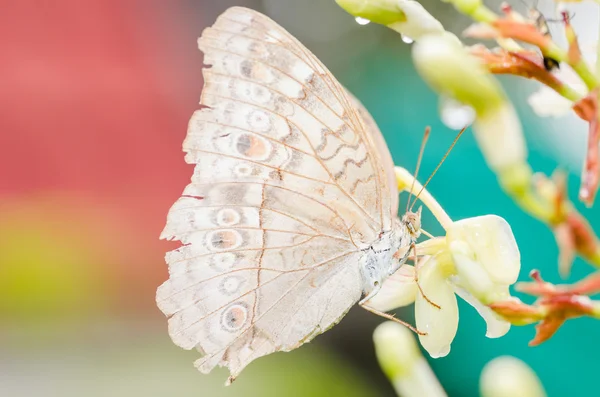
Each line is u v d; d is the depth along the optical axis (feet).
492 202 0.91
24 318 1.42
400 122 1.18
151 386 1.19
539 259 0.88
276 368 1.19
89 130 1.51
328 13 1.64
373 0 0.63
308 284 0.72
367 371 1.23
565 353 0.88
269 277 0.72
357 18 0.64
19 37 1.51
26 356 1.33
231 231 0.71
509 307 0.62
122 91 1.53
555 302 0.61
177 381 1.20
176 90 1.60
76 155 1.50
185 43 1.63
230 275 0.71
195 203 0.70
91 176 1.51
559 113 0.68
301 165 0.70
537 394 0.60
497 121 0.59
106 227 1.49
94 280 1.46
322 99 0.69
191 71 1.61
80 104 1.51
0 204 1.47
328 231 0.71
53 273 1.45
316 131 0.69
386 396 1.20
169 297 0.71
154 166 1.53
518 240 0.89
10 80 1.49
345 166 0.70
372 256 0.70
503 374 0.60
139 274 1.48
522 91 1.00
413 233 0.70
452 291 0.67
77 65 1.53
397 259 0.70
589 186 0.59
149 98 1.56
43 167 1.49
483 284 0.63
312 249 0.71
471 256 0.65
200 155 0.70
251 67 0.68
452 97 0.59
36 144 1.49
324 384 1.17
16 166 1.48
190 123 0.69
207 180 0.70
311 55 0.68
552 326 0.61
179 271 0.71
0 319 1.42
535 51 0.63
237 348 0.72
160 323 1.43
